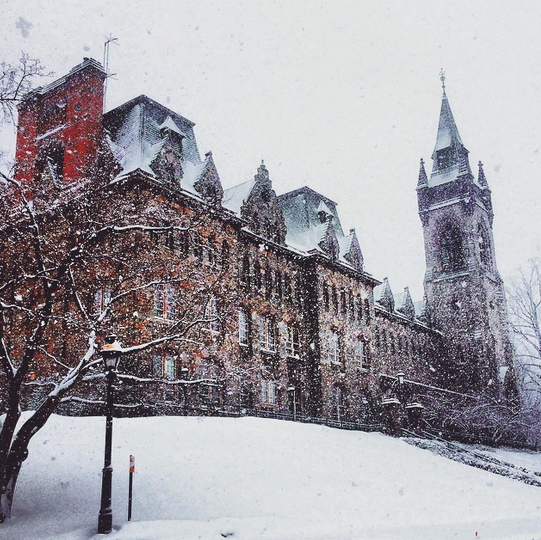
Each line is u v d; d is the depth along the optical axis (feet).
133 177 114.42
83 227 71.77
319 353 160.25
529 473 130.72
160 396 107.86
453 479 102.22
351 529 60.90
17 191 65.87
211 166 135.44
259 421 111.34
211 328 118.93
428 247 269.85
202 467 78.13
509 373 250.98
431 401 195.00
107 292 82.99
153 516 61.98
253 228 149.79
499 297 269.85
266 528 59.36
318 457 95.30
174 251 118.01
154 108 137.90
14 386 57.11
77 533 54.80
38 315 59.11
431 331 249.34
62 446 78.38
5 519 58.54
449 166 274.98
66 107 132.67
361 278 185.88
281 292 156.56
